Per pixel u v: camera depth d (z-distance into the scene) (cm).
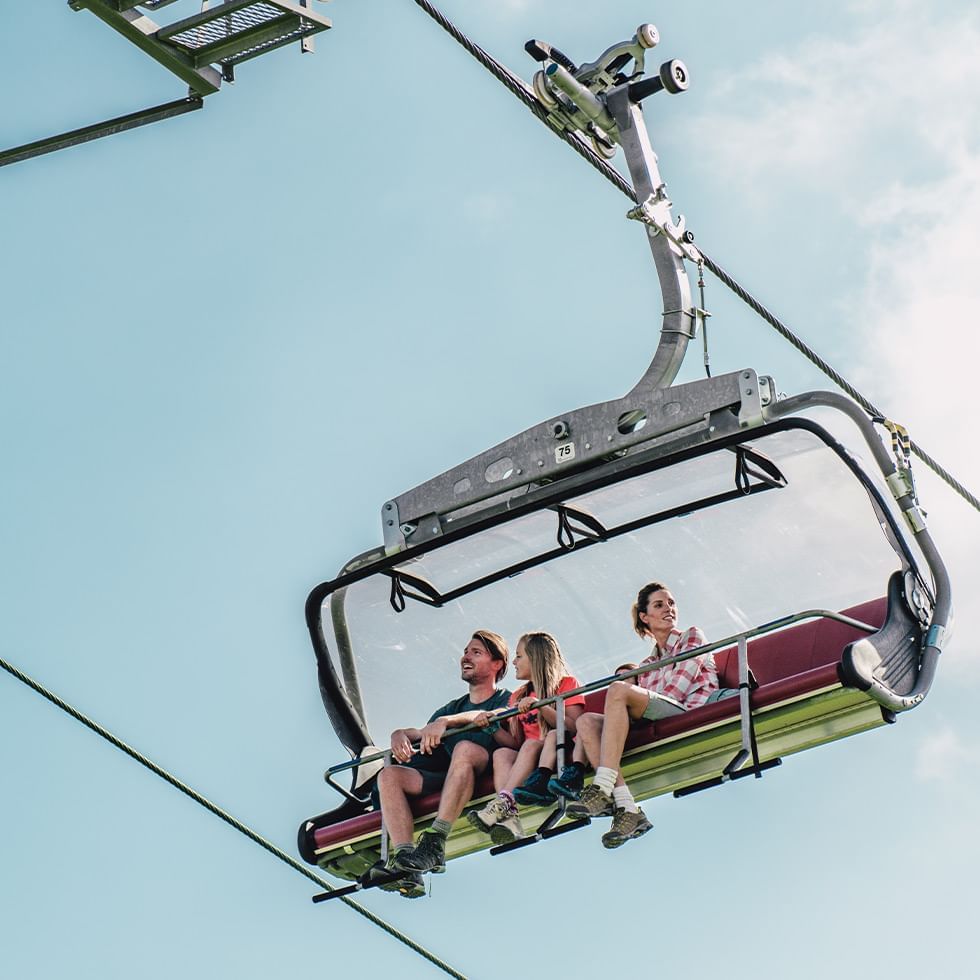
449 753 1673
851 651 1495
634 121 1705
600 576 1725
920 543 1603
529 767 1603
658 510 1689
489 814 1573
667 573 1712
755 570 1684
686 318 1681
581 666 1733
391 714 1745
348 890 1623
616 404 1652
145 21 1383
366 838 1664
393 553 1728
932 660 1562
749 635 1534
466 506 1706
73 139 1441
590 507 1695
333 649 1761
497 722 1633
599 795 1538
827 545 1655
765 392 1591
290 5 1369
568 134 1717
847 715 1542
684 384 1623
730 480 1656
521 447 1688
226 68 1423
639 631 1706
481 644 1720
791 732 1559
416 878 1611
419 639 1758
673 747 1570
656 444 1636
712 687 1641
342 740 1748
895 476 1595
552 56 1705
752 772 1495
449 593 1750
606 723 1562
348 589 1753
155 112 1427
